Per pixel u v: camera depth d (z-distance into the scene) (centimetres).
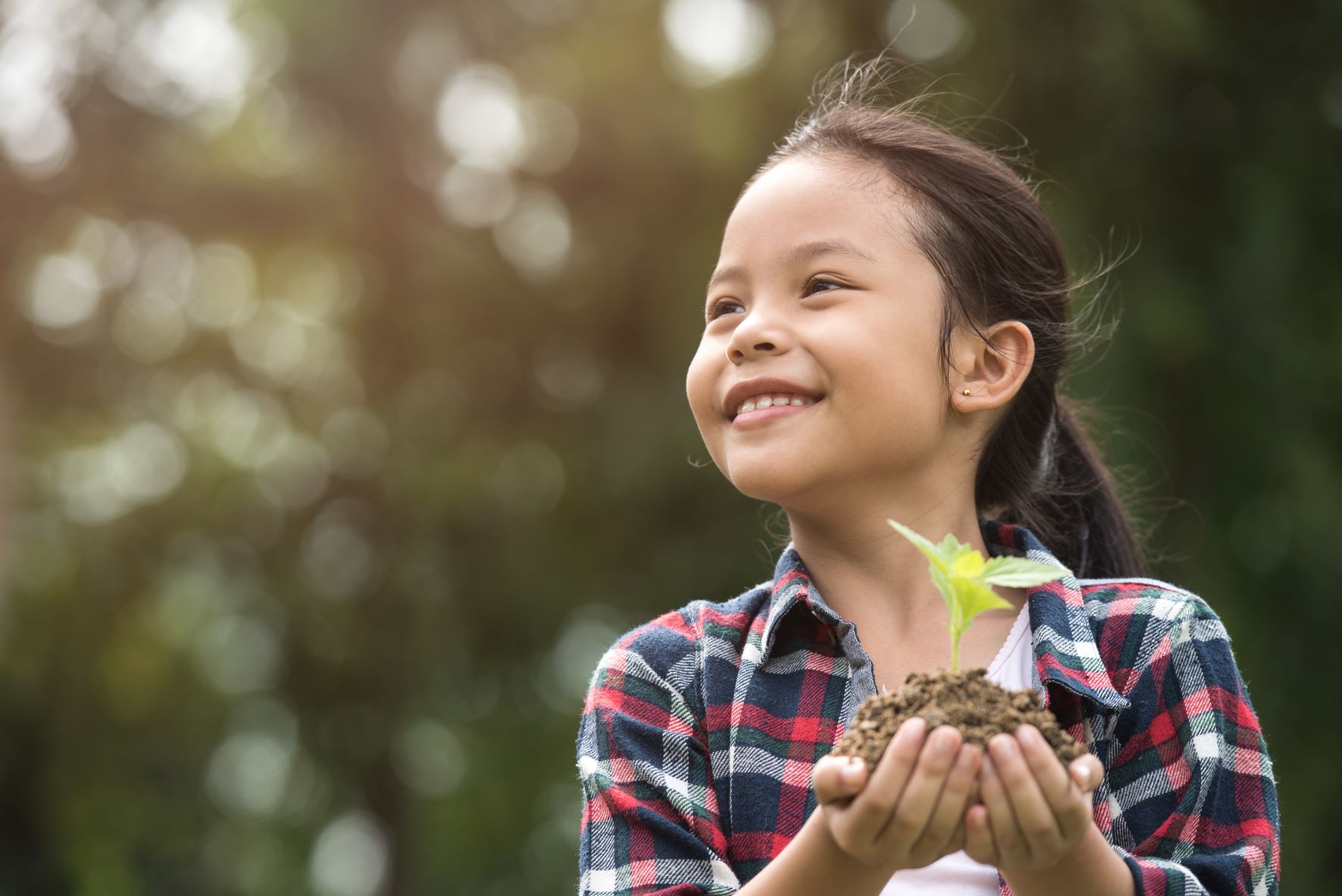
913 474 199
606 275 1194
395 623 1241
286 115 1258
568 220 1223
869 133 209
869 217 198
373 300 1258
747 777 189
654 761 194
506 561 1196
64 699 1229
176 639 1261
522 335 1230
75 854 1199
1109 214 828
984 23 832
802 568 202
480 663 1245
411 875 1280
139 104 1165
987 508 225
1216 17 845
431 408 1261
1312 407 857
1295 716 828
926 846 145
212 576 1276
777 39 981
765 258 197
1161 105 850
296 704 1283
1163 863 167
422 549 1244
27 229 1164
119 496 1280
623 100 1154
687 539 1070
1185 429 827
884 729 148
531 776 1259
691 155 1090
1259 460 825
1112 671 193
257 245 1246
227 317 1295
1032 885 159
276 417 1305
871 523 197
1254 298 827
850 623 192
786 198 199
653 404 1084
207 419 1301
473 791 1283
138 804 1251
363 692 1270
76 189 1170
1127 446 760
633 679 202
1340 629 840
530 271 1242
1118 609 197
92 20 1132
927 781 142
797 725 190
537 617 1198
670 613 214
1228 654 195
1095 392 761
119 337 1254
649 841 187
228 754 1307
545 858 1307
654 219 1170
